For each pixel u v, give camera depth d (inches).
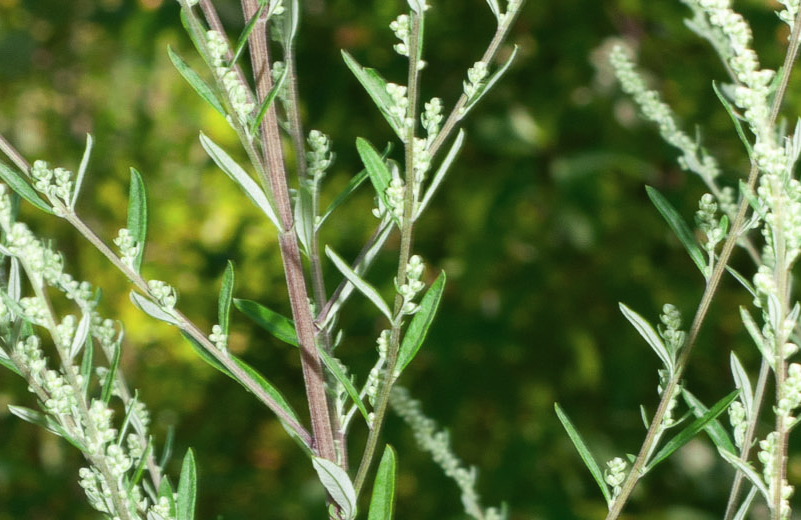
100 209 56.9
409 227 18.0
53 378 18.2
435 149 18.6
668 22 41.1
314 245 19.5
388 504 18.4
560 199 41.1
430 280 43.3
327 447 19.3
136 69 55.7
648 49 42.8
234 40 44.4
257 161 18.3
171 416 52.0
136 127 56.3
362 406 18.4
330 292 43.9
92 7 55.5
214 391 52.7
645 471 18.7
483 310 42.4
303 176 19.5
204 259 53.3
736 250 42.2
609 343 42.4
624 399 41.7
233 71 19.0
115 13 52.4
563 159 40.7
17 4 59.4
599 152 40.4
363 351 44.1
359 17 44.2
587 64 42.6
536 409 42.8
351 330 44.4
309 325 19.2
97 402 18.3
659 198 18.6
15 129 60.0
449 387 42.9
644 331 18.7
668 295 42.4
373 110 44.8
